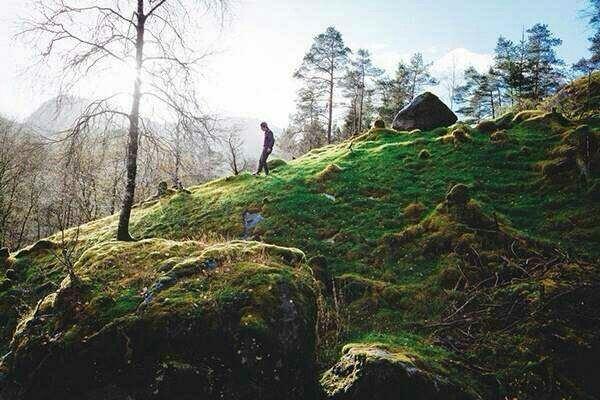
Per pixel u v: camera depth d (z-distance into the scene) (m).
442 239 14.49
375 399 7.90
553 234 14.23
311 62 44.31
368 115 58.84
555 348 9.59
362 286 13.34
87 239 19.42
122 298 8.99
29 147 13.17
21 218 37.44
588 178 15.98
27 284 16.23
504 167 18.67
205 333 8.07
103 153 13.56
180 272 9.44
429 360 9.16
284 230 17.20
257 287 8.77
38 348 8.50
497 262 13.01
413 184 18.88
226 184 22.86
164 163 14.07
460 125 23.28
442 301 12.22
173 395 7.66
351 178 20.34
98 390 7.96
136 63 12.90
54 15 12.26
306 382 8.48
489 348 9.98
